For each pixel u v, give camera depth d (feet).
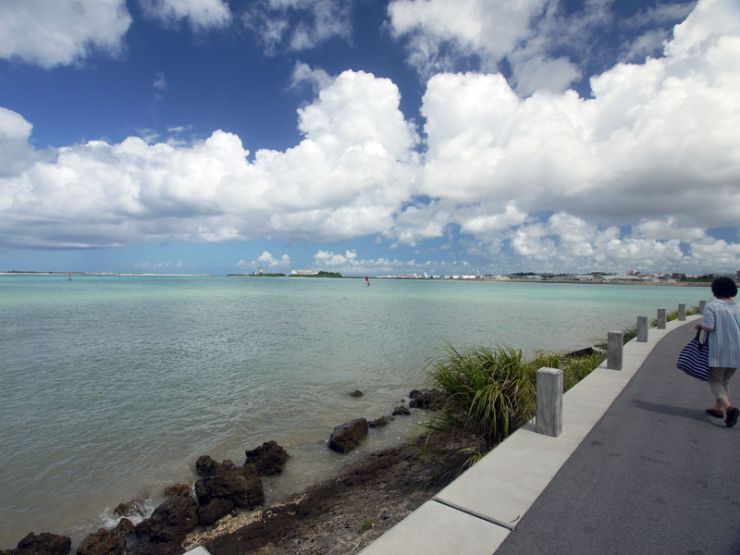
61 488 25.03
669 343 43.98
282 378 50.08
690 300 249.34
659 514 11.56
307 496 23.41
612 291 471.21
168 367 56.03
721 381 19.35
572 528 10.87
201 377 50.57
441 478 21.03
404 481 22.88
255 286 490.90
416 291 396.37
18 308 152.76
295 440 31.83
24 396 42.73
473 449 20.81
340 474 26.21
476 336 84.58
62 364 58.18
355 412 38.24
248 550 18.40
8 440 31.71
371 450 29.86
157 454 29.48
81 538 20.65
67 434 32.91
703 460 15.12
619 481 13.51
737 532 10.68
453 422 21.75
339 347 71.20
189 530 20.68
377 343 75.41
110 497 24.17
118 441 31.60
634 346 41.65
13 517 22.27
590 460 15.14
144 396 42.75
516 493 12.75
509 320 118.21
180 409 38.75
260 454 27.04
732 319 18.48
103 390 45.01
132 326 101.35
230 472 23.62
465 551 9.93
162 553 19.13
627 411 20.93
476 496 12.55
